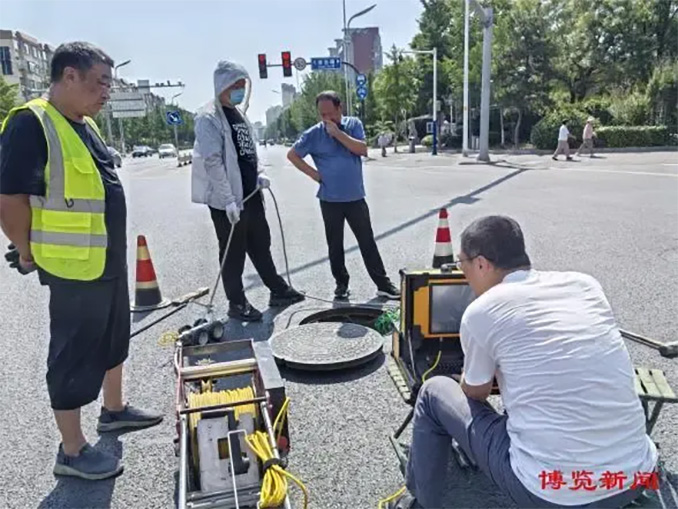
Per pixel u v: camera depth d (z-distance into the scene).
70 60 2.25
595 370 1.60
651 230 7.07
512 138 29.89
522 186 12.10
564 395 1.59
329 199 4.53
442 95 38.59
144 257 4.82
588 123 20.88
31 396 3.32
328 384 3.31
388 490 2.36
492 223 1.88
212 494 2.12
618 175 13.77
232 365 2.64
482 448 1.79
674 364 3.36
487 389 1.82
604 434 1.58
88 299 2.39
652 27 27.66
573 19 27.98
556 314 1.68
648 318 4.09
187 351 2.89
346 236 7.38
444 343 3.03
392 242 6.91
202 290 5.11
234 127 4.20
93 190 2.37
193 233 8.31
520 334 1.67
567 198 10.05
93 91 2.31
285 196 12.45
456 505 2.23
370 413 2.97
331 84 53.78
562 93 28.61
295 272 5.77
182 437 2.12
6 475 2.56
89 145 2.45
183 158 31.48
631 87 27.84
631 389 1.66
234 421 2.21
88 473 2.49
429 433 2.00
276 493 1.95
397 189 12.50
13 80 78.00
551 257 5.85
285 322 4.32
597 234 6.91
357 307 4.36
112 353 2.76
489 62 20.22
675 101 24.59
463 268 1.93
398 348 3.08
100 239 2.40
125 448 2.74
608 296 4.58
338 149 4.47
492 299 1.75
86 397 2.47
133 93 37.94
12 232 2.24
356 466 2.53
